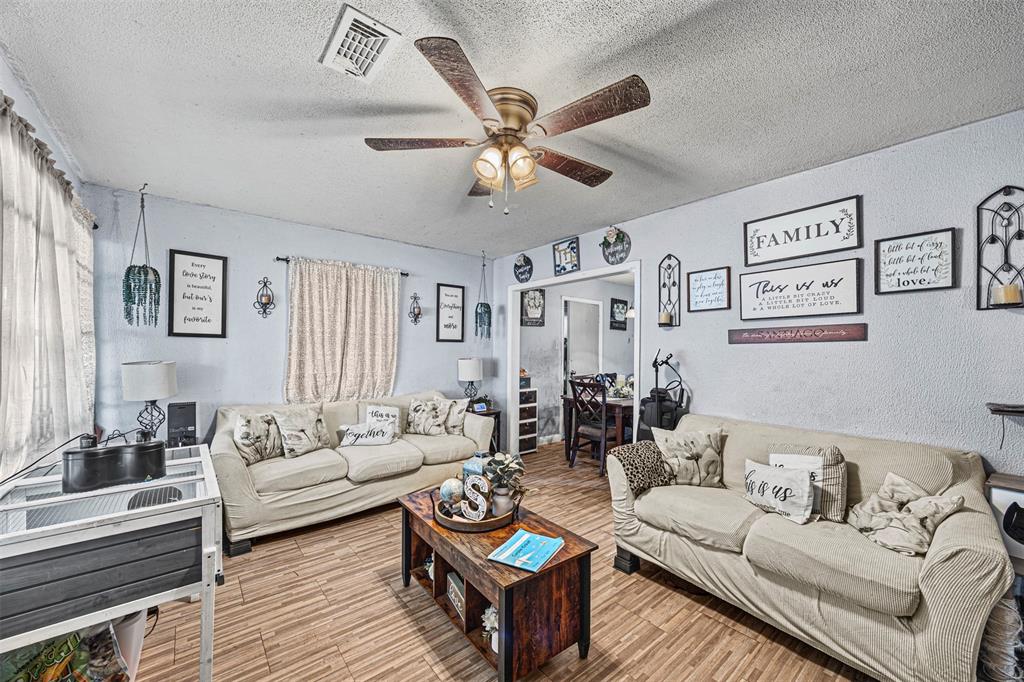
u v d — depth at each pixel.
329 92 1.83
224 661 1.77
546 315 5.96
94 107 1.94
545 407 5.95
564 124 1.61
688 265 3.26
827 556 1.73
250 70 1.68
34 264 1.67
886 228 2.33
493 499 2.10
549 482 4.25
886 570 1.60
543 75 1.71
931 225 2.19
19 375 1.57
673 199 3.17
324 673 1.71
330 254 3.99
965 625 1.43
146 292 3.03
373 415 3.78
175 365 2.88
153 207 3.14
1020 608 1.63
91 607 1.22
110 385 2.98
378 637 1.93
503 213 3.48
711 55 1.58
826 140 2.25
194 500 1.39
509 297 5.09
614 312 7.03
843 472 2.16
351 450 3.47
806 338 2.64
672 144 2.29
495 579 1.58
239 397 3.52
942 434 2.15
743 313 2.94
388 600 2.21
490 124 1.74
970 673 1.41
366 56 1.60
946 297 2.14
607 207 3.35
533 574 1.61
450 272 4.90
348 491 3.17
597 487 4.09
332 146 2.33
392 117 2.03
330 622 2.03
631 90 1.37
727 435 2.76
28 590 1.14
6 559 1.12
